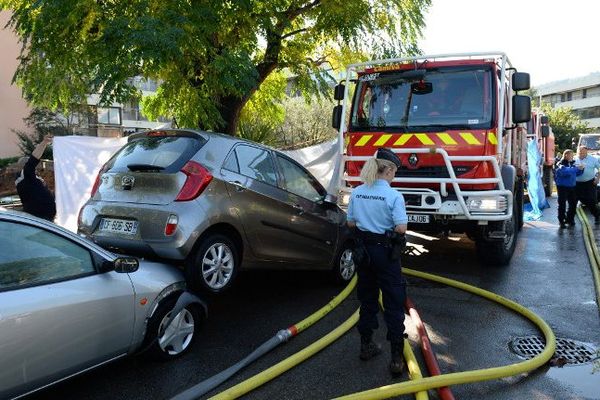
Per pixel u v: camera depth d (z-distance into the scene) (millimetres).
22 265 3102
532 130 13453
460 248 8859
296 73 10789
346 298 5820
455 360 4219
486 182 6211
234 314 5285
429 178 6375
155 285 3900
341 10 9328
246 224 4973
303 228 5660
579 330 4922
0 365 2811
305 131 24984
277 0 9023
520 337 4738
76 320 3229
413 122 6695
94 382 3734
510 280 6754
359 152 6973
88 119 26250
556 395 3607
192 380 3787
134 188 4707
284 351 4316
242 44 8594
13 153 23516
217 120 8703
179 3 7012
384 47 10562
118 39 6602
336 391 3646
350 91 8523
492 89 6438
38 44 7863
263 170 5367
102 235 4723
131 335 3678
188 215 4438
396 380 3824
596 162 11602
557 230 11031
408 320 5148
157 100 10586
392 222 3920
